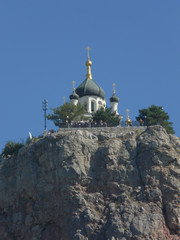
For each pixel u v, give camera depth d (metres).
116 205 196.25
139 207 193.75
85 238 190.38
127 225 188.88
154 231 187.88
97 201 198.75
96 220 193.12
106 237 188.38
